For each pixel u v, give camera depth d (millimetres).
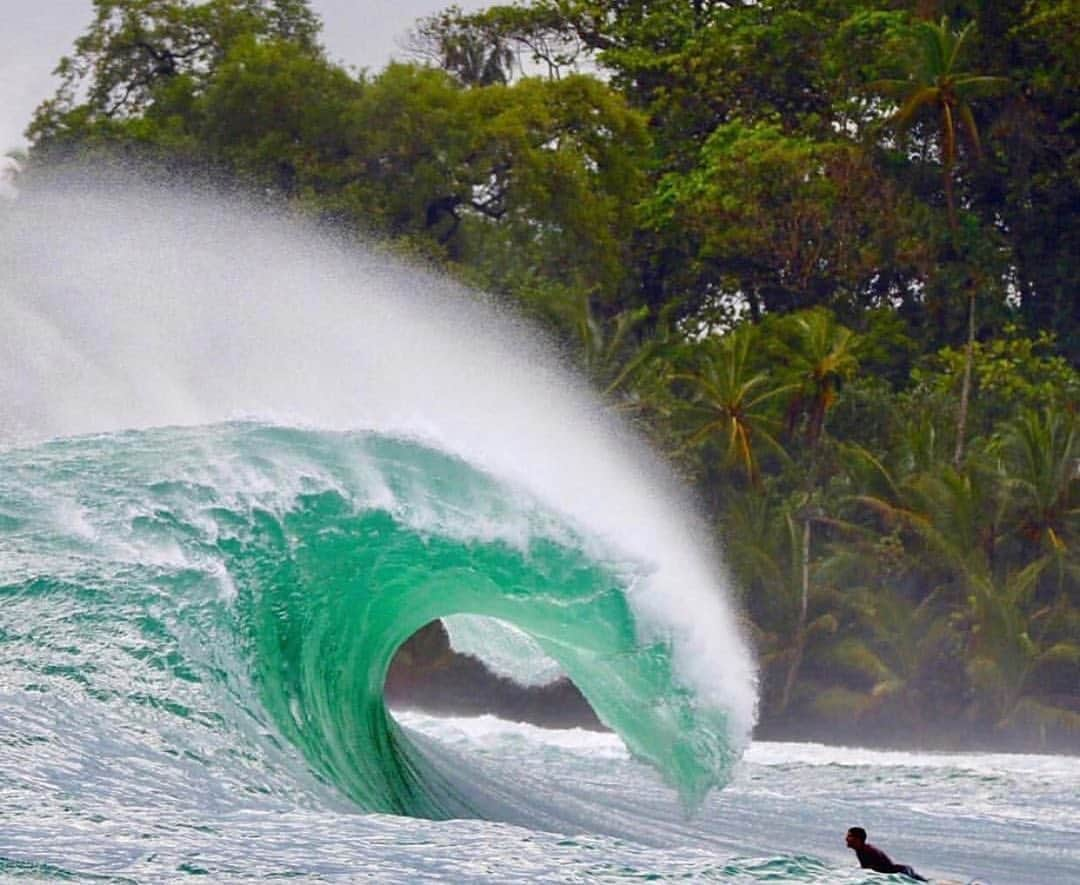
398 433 64688
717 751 60594
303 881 38781
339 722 61031
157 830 42125
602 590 60688
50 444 66188
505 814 65500
